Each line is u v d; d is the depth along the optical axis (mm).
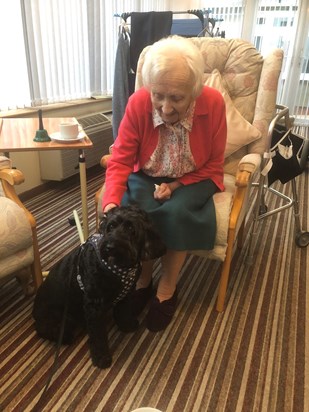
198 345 1260
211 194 1329
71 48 2730
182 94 1050
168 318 1330
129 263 971
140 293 1412
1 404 1034
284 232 2072
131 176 1322
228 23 4770
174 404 1046
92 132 2865
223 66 1691
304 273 1693
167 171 1268
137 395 1070
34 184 2600
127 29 2498
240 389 1099
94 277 1033
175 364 1182
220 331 1326
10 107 2279
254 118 1631
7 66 2186
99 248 982
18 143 1327
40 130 1372
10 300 1467
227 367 1175
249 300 1498
